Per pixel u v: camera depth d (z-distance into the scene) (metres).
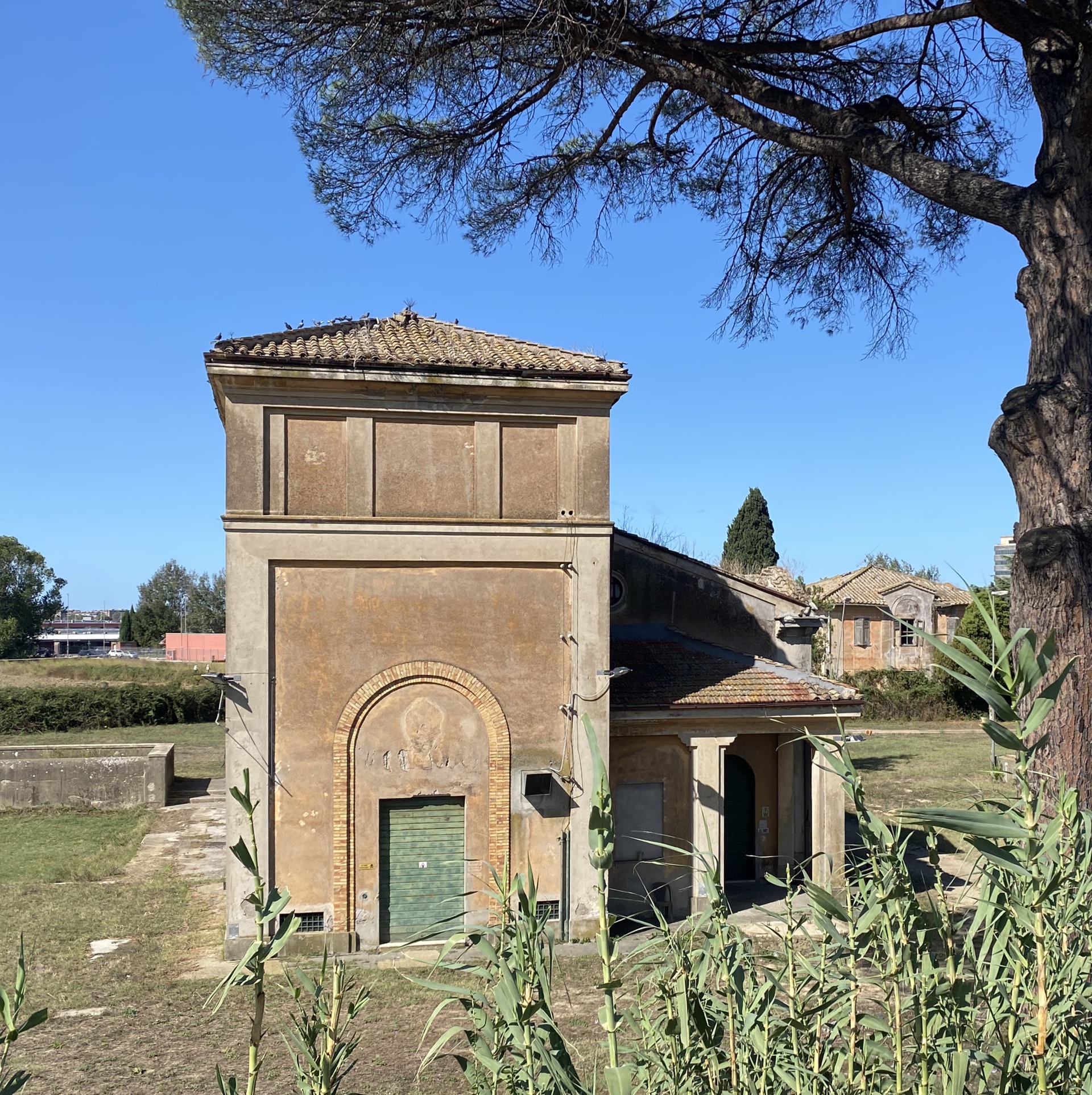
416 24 11.98
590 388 15.68
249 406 14.79
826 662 48.78
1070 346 9.88
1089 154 10.00
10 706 42.06
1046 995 3.18
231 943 14.40
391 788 15.05
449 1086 9.97
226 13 12.30
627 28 11.60
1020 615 9.46
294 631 14.88
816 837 17.53
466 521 15.41
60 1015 12.42
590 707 15.74
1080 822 3.78
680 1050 3.71
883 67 13.65
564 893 15.43
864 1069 3.77
